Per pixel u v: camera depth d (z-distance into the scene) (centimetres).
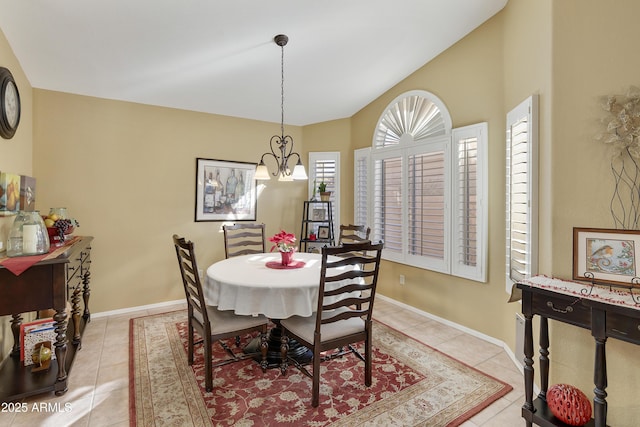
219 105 391
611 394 172
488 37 283
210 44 269
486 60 286
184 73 311
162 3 217
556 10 188
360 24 265
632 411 167
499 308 282
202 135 404
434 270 337
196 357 258
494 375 234
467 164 304
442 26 284
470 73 300
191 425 179
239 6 227
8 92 232
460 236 311
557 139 189
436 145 332
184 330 311
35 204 312
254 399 203
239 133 430
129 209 359
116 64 286
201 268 404
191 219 396
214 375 232
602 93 175
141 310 365
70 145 328
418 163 354
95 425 180
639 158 166
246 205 436
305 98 393
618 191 171
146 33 247
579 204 183
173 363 248
